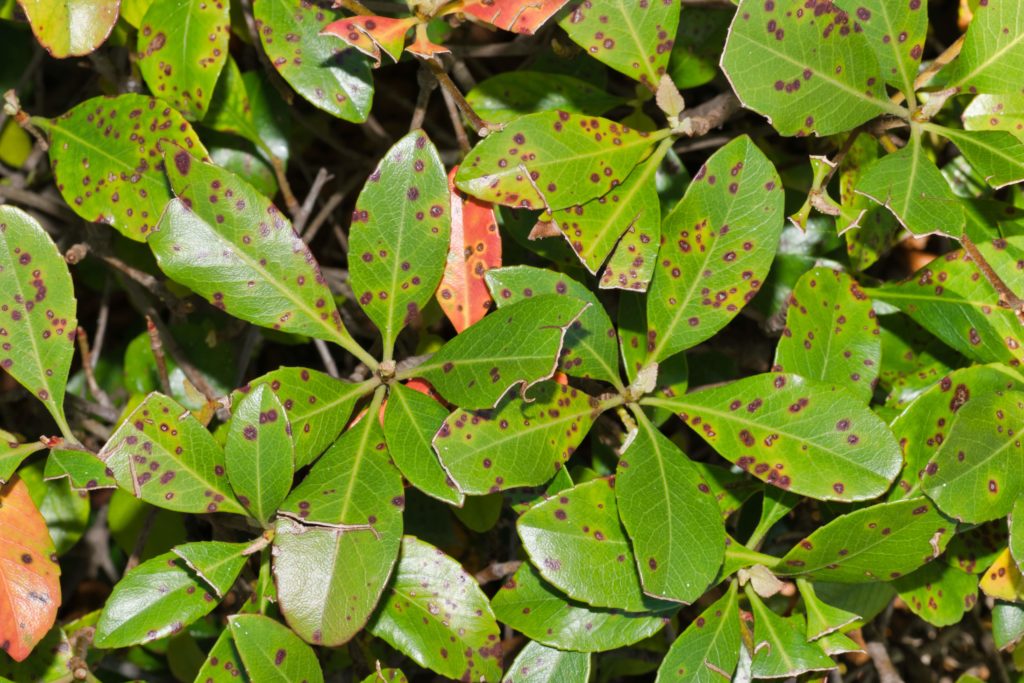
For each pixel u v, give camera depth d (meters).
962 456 0.76
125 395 0.93
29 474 0.82
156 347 0.83
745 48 0.75
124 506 0.85
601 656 0.87
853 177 0.80
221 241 0.76
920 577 0.79
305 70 0.78
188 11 0.79
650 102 0.86
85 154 0.79
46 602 0.76
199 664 0.88
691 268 0.77
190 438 0.76
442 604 0.77
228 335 0.89
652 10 0.77
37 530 0.76
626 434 0.79
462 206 0.77
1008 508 0.76
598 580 0.76
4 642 0.75
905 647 0.92
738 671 0.77
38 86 0.91
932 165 0.76
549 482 0.78
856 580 0.77
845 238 0.84
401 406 0.76
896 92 0.81
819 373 0.78
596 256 0.76
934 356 0.82
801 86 0.76
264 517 0.75
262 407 0.75
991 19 0.77
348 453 0.76
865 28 0.77
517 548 0.87
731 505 0.79
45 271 0.76
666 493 0.75
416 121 0.82
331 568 0.74
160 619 0.76
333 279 0.89
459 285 0.77
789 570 0.77
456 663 0.76
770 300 0.85
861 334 0.78
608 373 0.77
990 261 0.79
